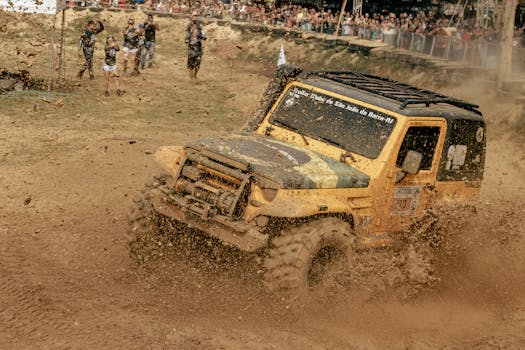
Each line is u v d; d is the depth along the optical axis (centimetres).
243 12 4212
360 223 741
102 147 1394
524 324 718
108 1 4353
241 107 2084
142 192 748
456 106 885
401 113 759
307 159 727
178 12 4434
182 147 771
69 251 825
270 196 662
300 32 3606
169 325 615
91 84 2256
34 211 987
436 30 2722
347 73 933
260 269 675
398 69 2761
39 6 1992
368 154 753
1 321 596
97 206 1039
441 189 830
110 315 630
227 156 689
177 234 746
